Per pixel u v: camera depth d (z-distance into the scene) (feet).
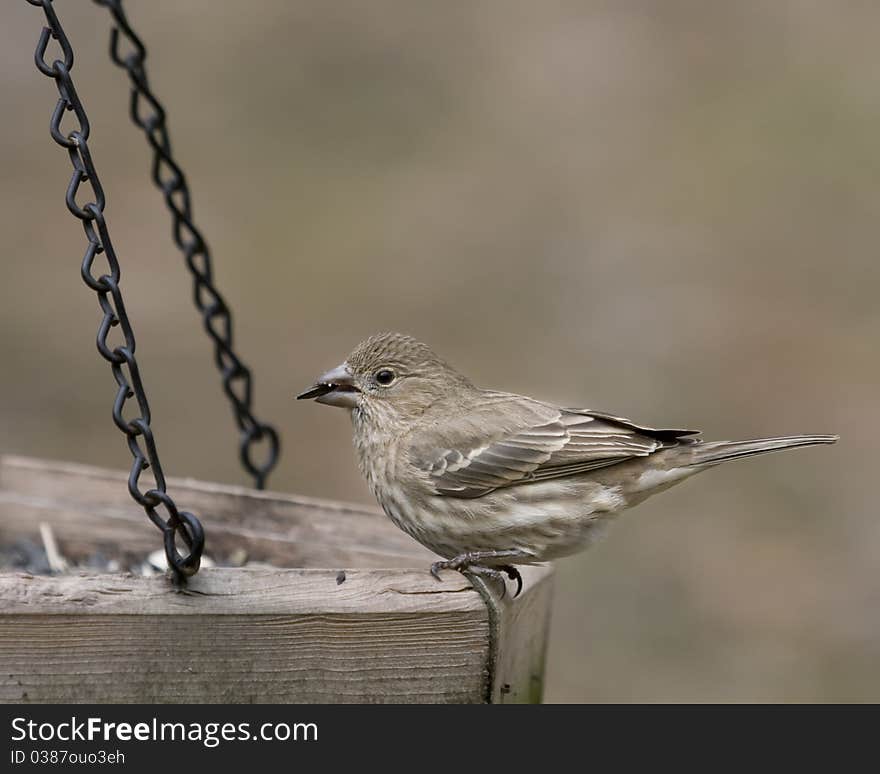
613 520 25.86
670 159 57.57
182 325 48.55
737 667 38.83
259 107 58.95
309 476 44.32
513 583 25.29
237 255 51.70
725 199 56.29
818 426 46.32
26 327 47.75
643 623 40.45
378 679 21.39
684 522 43.68
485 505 25.29
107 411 45.27
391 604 21.42
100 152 55.16
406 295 50.75
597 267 52.80
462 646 21.63
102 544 29.40
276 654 21.06
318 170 56.59
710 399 47.14
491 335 49.39
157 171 27.71
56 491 29.71
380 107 60.13
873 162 57.98
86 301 48.98
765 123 59.57
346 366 26.58
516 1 66.59
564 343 49.24
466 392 26.61
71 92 20.40
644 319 50.44
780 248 54.03
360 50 62.54
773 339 49.88
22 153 54.08
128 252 51.01
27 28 57.47
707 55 63.77
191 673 20.84
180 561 20.74
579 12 67.26
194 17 62.59
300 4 63.98
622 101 61.26
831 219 55.16
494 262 52.54
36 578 20.62
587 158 58.34
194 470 44.06
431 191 55.77
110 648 20.61
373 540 28.07
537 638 25.72
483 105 60.54
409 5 65.72
